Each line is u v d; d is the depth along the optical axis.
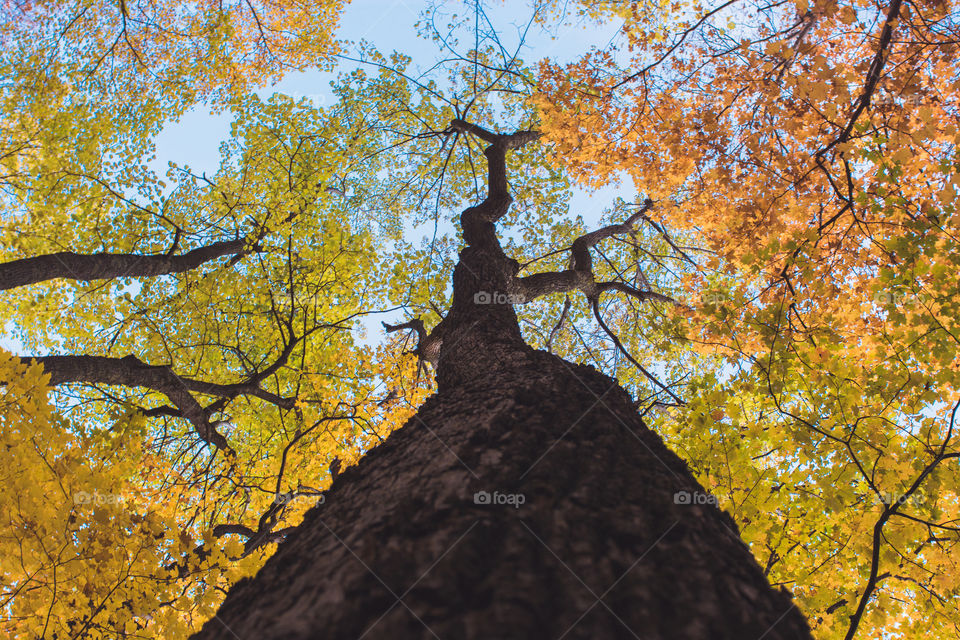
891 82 3.50
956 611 3.57
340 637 0.94
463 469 1.48
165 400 6.71
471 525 1.18
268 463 5.00
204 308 6.60
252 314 6.79
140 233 6.71
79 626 2.70
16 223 6.97
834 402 3.66
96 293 6.57
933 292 3.35
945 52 3.40
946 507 3.61
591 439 1.67
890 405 3.62
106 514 2.79
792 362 3.68
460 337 3.38
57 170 6.88
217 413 6.92
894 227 3.76
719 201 4.63
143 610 2.77
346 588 1.07
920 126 3.57
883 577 3.60
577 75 4.77
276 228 6.44
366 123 8.78
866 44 3.87
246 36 7.91
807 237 3.64
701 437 3.82
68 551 2.64
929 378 3.40
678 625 0.97
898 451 3.56
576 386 2.15
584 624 0.91
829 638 3.55
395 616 0.93
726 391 3.88
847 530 3.61
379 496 1.53
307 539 1.53
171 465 5.05
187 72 7.86
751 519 3.57
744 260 3.79
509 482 1.37
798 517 3.69
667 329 6.41
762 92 4.07
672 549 1.19
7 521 2.50
